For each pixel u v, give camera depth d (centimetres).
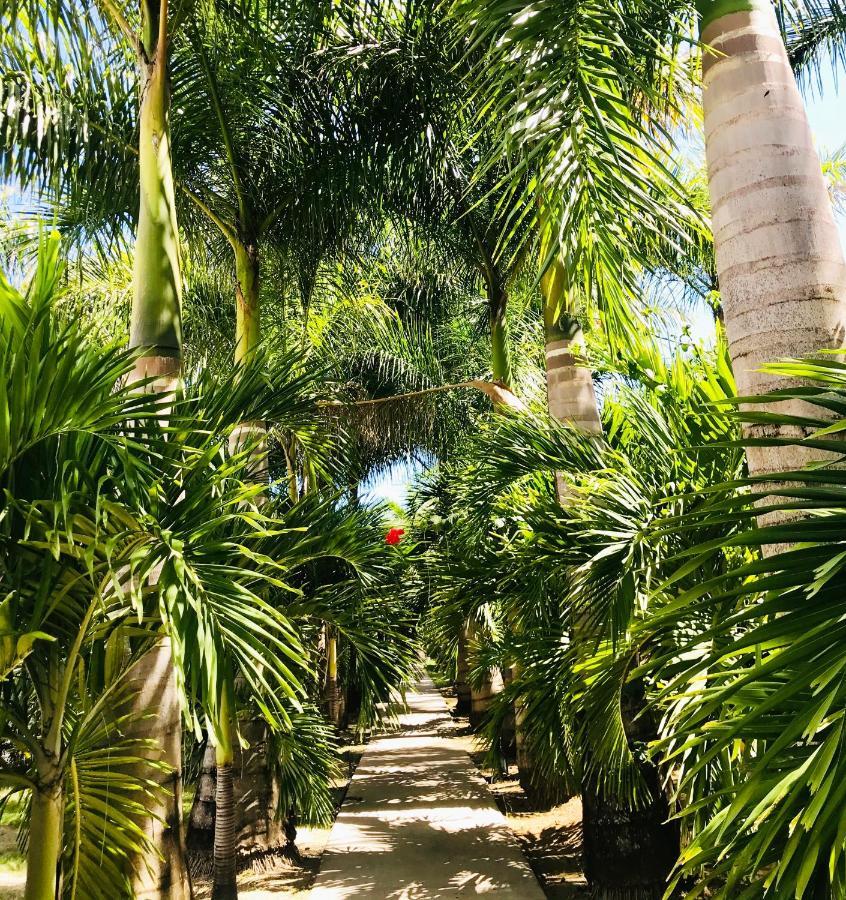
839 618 122
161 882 333
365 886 516
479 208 736
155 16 428
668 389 395
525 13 277
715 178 222
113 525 254
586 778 478
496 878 523
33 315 242
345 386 865
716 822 156
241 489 276
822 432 138
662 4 298
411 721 1562
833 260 207
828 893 121
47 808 272
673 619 157
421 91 646
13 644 244
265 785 627
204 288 841
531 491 525
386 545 474
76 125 519
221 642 226
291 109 646
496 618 775
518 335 1005
